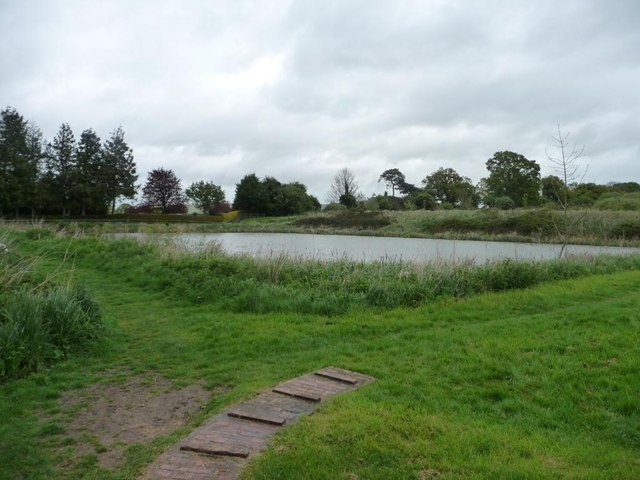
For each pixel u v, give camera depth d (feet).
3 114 165.99
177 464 12.09
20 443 13.58
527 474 11.46
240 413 14.89
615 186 211.61
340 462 11.89
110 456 13.07
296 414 14.85
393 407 15.16
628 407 15.79
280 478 11.27
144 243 52.39
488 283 36.81
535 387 17.48
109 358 21.27
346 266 39.47
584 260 51.34
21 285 25.95
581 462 12.40
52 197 174.40
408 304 31.22
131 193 200.85
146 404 16.66
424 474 11.44
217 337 24.13
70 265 46.24
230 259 40.16
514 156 228.84
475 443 13.01
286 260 40.52
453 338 23.08
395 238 119.75
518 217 126.11
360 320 27.32
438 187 255.91
